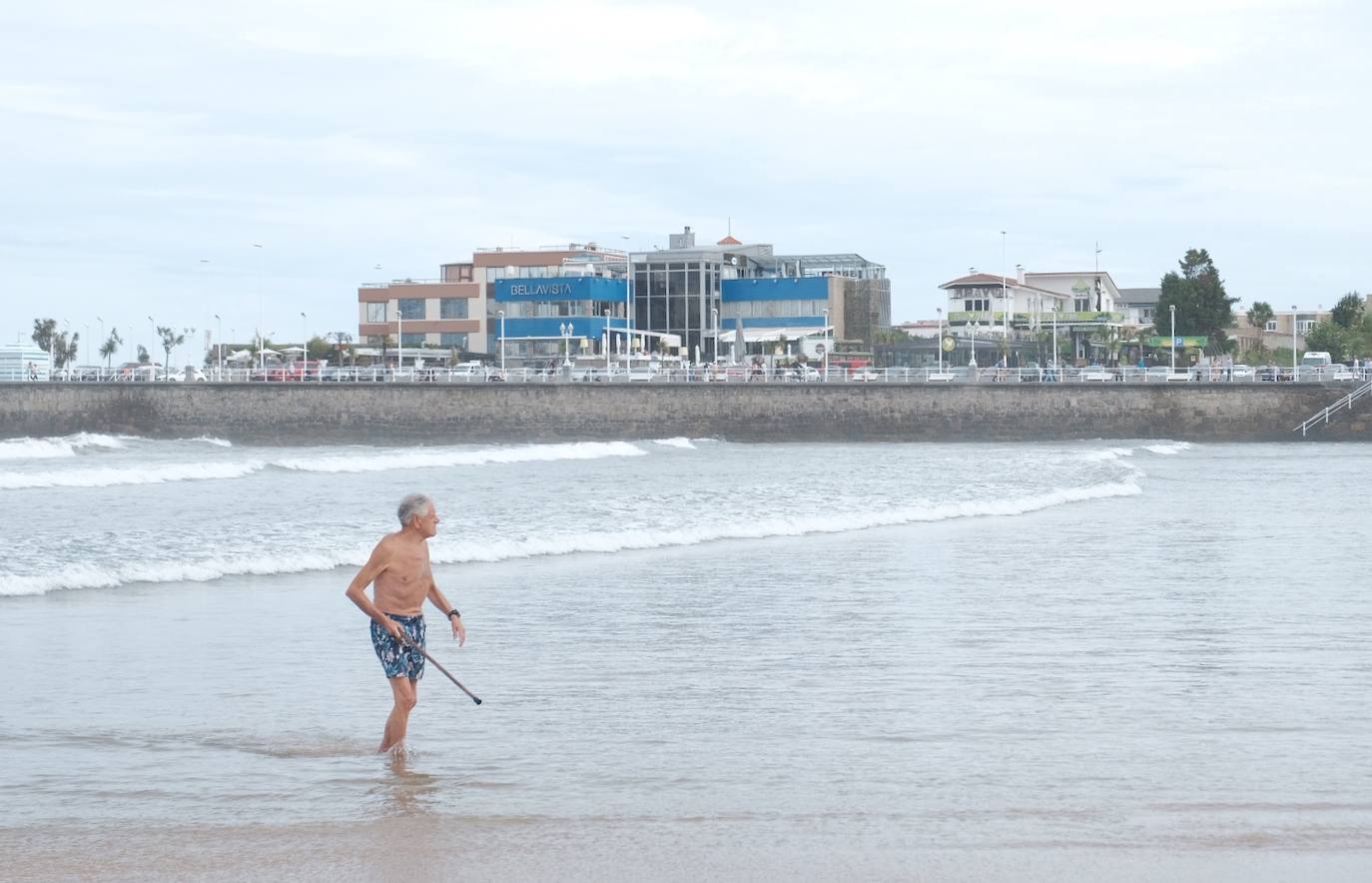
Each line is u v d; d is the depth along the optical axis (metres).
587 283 133.75
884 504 38.78
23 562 24.91
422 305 157.75
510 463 68.56
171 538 28.95
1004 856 8.44
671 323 137.12
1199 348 145.50
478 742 11.80
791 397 95.50
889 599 21.09
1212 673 14.90
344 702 13.55
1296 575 23.86
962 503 37.75
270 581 23.20
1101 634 17.64
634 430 96.06
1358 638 17.22
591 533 29.91
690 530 30.75
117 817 9.48
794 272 149.38
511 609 20.11
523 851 8.63
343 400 97.50
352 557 25.58
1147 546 28.84
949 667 15.41
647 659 16.03
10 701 13.53
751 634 17.84
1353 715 12.69
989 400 94.56
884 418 95.06
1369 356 159.00
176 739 11.93
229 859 8.52
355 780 10.48
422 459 65.69
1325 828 8.99
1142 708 13.06
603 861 8.41
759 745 11.62
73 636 17.52
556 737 11.98
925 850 8.58
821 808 9.58
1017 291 159.00
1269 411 92.56
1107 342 145.75
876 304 142.38
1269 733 11.94
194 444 92.69
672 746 11.61
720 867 8.28
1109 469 56.28
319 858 8.54
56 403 99.19
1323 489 47.97
